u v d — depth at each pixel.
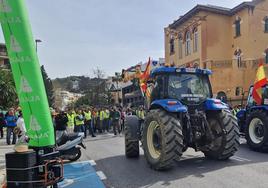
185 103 8.94
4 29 5.12
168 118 8.02
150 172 8.19
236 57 32.56
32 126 5.30
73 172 8.77
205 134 8.68
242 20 31.88
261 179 7.10
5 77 37.28
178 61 37.31
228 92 30.52
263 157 9.77
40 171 5.32
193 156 10.00
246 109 12.32
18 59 5.14
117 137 18.31
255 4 31.33
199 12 32.84
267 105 11.25
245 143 13.03
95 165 9.58
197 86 9.23
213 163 8.90
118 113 20.30
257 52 31.23
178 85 9.04
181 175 7.71
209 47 32.62
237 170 7.98
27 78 5.18
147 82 9.97
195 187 6.68
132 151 10.29
